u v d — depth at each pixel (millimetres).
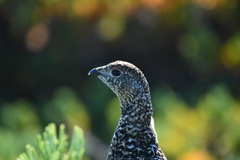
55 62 20203
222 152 11898
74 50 20156
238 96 18297
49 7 18281
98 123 16422
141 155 7113
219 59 17922
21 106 15070
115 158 7227
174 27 18781
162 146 12016
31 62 20344
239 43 17266
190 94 18266
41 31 19406
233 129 11844
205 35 17719
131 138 7215
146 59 20641
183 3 17281
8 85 21000
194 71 19781
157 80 20453
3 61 20969
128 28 19250
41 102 19656
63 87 19375
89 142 15766
